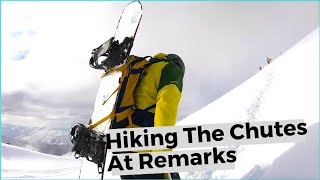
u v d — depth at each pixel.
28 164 23.50
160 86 2.45
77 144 2.71
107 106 2.79
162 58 2.59
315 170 2.78
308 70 8.01
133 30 2.83
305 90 5.97
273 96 7.02
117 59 2.75
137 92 2.57
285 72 10.20
